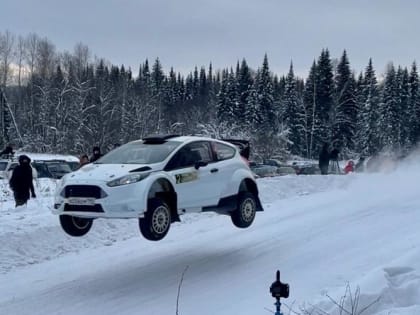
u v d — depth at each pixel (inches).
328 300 257.1
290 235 464.4
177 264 384.2
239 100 3068.4
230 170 408.8
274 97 3230.8
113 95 2532.0
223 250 422.6
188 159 379.2
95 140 2137.1
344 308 245.6
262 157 2111.2
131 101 2551.7
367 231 462.6
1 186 923.4
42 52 3006.9
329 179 853.8
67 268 387.5
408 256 328.2
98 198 328.5
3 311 292.4
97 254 429.4
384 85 3102.9
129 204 330.6
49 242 444.5
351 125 3004.4
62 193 340.8
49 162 1279.5
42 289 333.1
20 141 2263.8
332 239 438.0
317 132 2942.9
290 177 848.9
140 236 492.4
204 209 385.7
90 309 292.7
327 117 2984.7
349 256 376.5
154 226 341.7
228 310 278.7
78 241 459.5
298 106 2950.3
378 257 363.3
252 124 2518.5
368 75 3157.0
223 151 416.2
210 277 345.7
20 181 640.4
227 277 343.9
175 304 295.3
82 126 2162.9
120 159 373.4
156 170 352.5
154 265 384.5
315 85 2925.7
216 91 4180.6
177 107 3831.2
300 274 339.9
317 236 453.7
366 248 395.9
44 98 2331.4
